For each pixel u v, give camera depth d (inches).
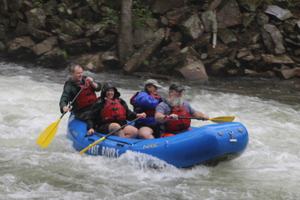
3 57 1184.8
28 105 648.4
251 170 414.9
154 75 1037.2
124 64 1081.4
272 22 1159.6
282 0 1187.9
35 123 557.6
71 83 472.4
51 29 1156.5
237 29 1158.3
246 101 797.9
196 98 807.7
